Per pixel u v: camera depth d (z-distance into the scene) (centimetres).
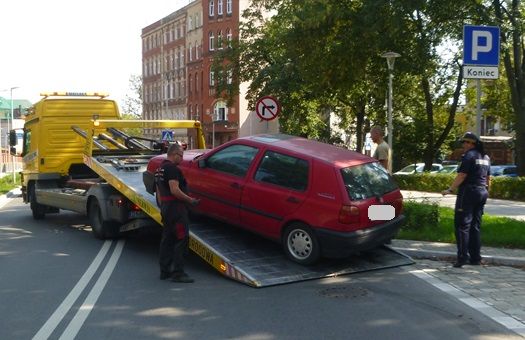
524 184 2052
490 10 2034
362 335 585
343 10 2025
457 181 877
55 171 1496
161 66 8512
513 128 2559
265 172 885
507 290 760
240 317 645
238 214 903
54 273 879
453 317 645
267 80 3484
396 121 3362
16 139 1705
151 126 1368
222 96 3959
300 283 797
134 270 895
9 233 1309
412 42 2075
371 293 746
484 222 1220
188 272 874
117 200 1120
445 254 950
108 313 665
